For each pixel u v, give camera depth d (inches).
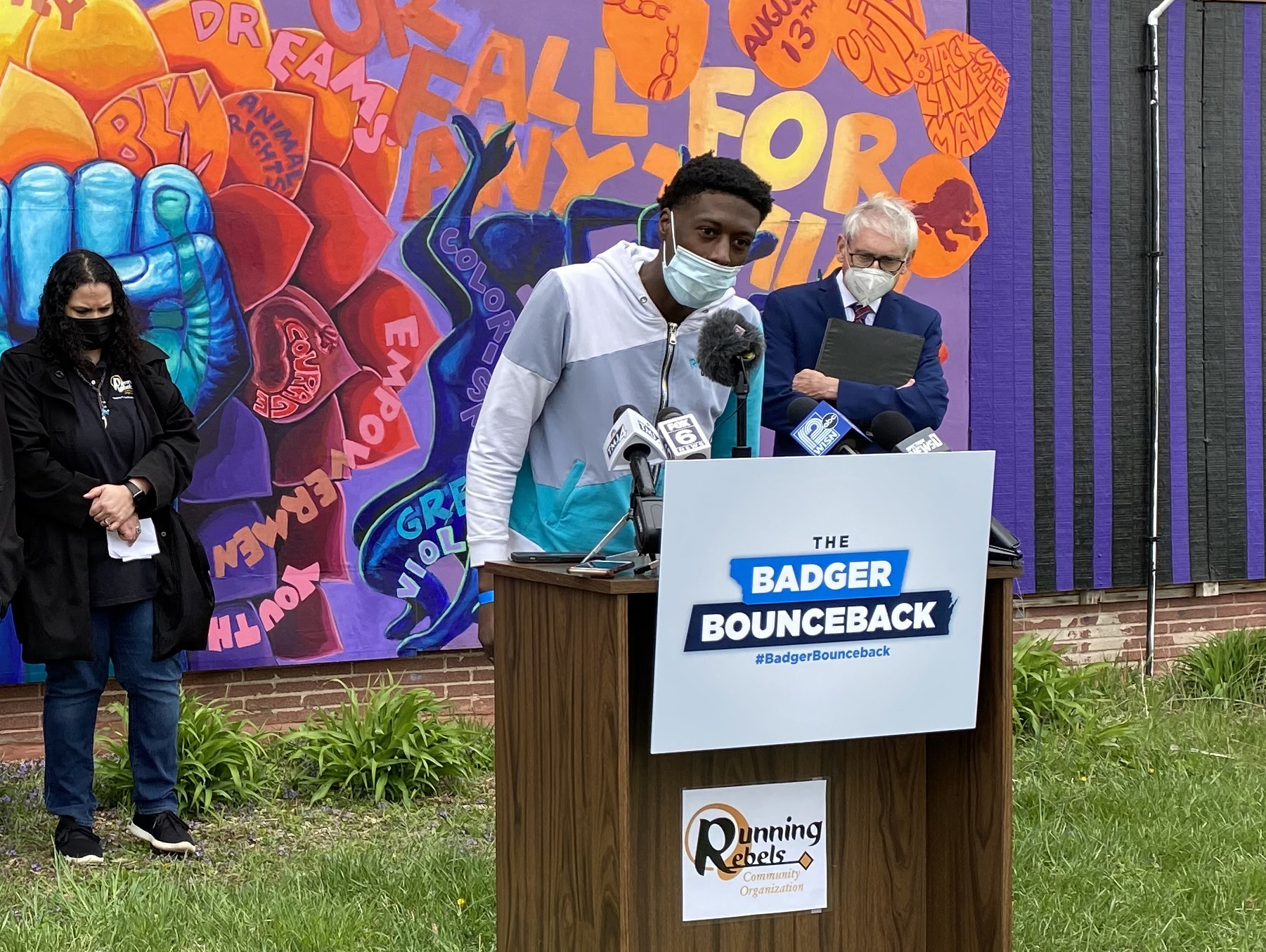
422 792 223.6
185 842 191.2
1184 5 302.2
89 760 188.7
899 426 114.3
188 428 193.3
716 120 263.3
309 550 242.8
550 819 103.9
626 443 102.7
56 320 183.6
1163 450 306.0
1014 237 287.6
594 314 120.7
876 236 179.5
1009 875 101.4
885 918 107.4
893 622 97.1
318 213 241.0
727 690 93.4
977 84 282.2
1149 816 203.2
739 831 102.4
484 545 122.7
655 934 100.4
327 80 240.4
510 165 251.3
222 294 236.5
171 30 232.2
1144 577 304.8
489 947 151.7
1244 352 313.0
